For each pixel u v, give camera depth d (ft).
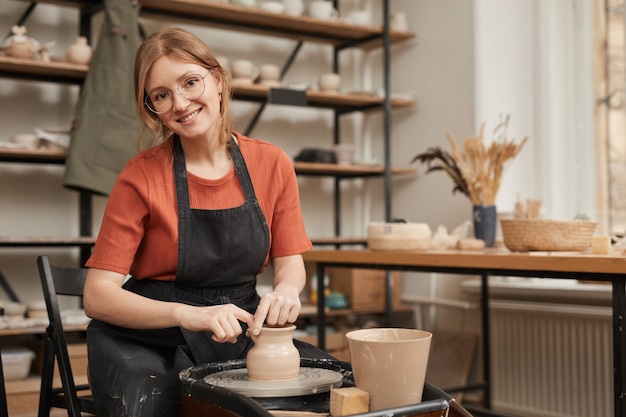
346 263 10.09
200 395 4.28
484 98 14.02
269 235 6.02
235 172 5.95
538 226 8.22
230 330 4.75
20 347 12.38
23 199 12.76
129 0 11.60
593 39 13.52
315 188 15.81
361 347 4.25
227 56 14.76
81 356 11.41
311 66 15.79
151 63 5.36
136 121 11.52
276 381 4.55
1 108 12.60
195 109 5.44
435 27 14.98
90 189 11.27
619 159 13.10
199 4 12.71
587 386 11.50
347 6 16.34
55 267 6.62
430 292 14.85
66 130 11.77
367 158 16.25
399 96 14.92
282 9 13.64
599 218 13.33
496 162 10.60
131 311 5.27
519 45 14.29
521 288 12.69
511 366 12.76
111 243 5.56
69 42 13.19
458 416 4.27
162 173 5.72
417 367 4.22
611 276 6.81
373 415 3.90
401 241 9.51
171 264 5.74
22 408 10.92
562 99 13.92
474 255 8.12
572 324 11.72
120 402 4.87
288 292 5.65
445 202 14.64
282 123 15.42
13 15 12.75
